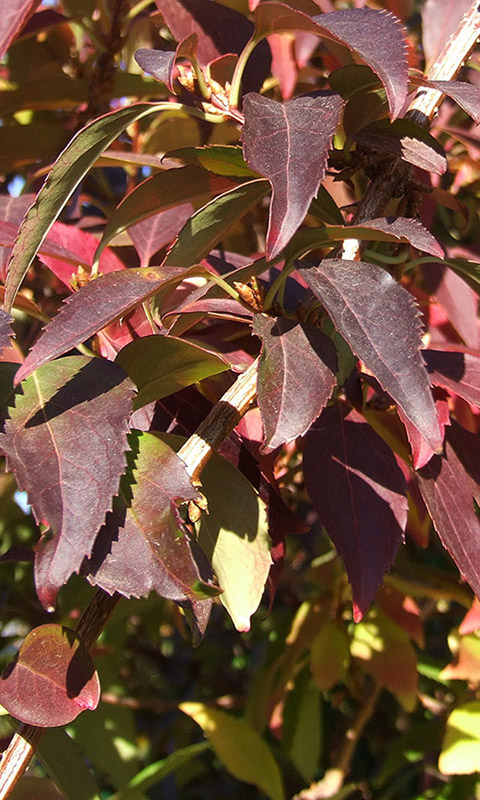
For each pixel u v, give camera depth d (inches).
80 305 16.4
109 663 33.3
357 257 19.2
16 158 30.7
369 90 19.3
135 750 29.8
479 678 27.5
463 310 26.4
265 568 18.6
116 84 30.2
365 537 20.0
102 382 16.8
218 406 18.1
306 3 21.0
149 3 31.3
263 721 31.1
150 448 17.1
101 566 16.3
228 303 18.6
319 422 20.7
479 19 20.6
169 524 16.6
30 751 17.5
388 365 16.2
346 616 30.4
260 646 45.6
